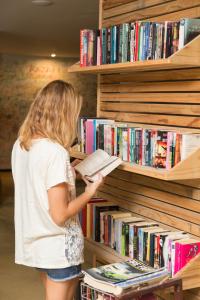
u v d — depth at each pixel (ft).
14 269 12.41
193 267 7.48
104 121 9.36
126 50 8.21
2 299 10.43
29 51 28.35
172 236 7.84
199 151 7.20
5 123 30.42
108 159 8.01
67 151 6.28
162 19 8.73
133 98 9.60
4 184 25.64
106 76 10.58
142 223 8.83
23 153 6.45
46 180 6.08
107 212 9.67
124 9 9.90
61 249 6.26
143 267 7.26
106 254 8.98
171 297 8.38
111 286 6.49
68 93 6.42
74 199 6.52
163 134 7.47
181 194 8.34
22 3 14.64
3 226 16.83
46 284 6.64
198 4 7.80
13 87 30.27
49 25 18.90
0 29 20.07
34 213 6.27
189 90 8.04
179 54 6.97
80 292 8.18
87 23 18.38
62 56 30.94
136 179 9.64
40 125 6.30
